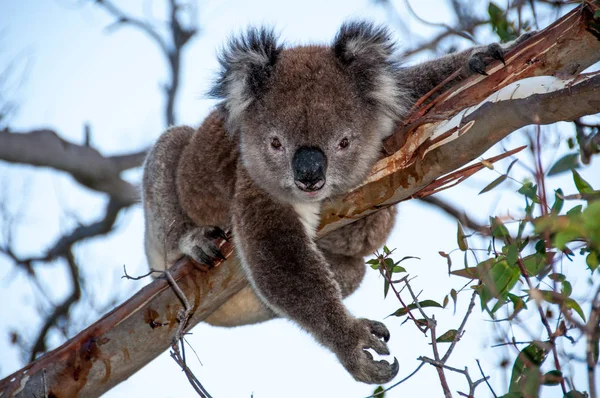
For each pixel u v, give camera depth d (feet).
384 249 25.39
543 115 25.38
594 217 16.08
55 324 47.75
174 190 37.37
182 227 36.70
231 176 34.65
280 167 31.48
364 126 31.60
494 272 22.45
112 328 30.19
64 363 29.66
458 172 29.12
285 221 31.78
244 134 32.73
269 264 31.09
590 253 21.16
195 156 35.65
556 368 20.43
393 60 33.32
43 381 26.27
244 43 33.04
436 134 28.50
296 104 31.32
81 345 29.89
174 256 36.40
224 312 37.68
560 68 27.43
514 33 35.01
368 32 33.01
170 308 30.81
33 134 62.18
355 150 31.24
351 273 36.68
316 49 33.76
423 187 29.91
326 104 31.19
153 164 38.83
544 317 20.59
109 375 30.07
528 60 27.61
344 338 28.96
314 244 31.86
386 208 34.19
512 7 37.45
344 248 35.58
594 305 17.84
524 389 19.62
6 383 29.19
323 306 29.89
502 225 22.65
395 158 30.12
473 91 28.17
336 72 32.14
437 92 31.96
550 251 21.63
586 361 18.52
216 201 35.35
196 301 31.60
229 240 33.01
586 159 27.35
